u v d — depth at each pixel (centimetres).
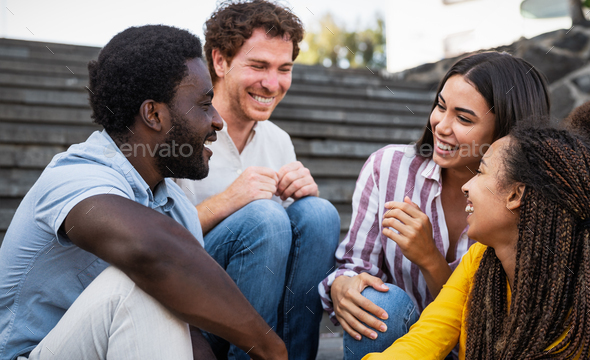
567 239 96
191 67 104
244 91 157
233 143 163
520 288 99
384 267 149
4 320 100
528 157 100
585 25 363
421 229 123
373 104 478
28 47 441
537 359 95
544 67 380
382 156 147
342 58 1028
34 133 321
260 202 137
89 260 102
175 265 87
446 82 131
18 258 98
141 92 101
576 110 135
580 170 96
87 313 90
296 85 481
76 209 89
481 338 108
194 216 124
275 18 152
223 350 141
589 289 92
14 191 285
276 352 98
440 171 139
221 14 155
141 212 89
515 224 103
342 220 313
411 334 116
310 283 143
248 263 133
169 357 91
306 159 379
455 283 119
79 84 390
